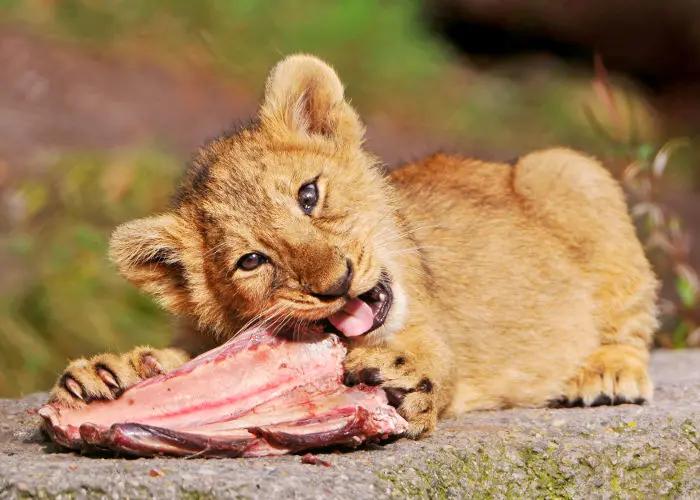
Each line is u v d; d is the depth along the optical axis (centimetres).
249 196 911
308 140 976
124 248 958
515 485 851
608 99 1481
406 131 2953
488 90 3291
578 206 1161
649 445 901
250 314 901
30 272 1736
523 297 1098
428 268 1026
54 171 1952
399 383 859
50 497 710
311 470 760
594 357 1120
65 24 2727
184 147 2286
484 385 1067
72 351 1630
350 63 3061
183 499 711
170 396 827
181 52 2773
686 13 3431
